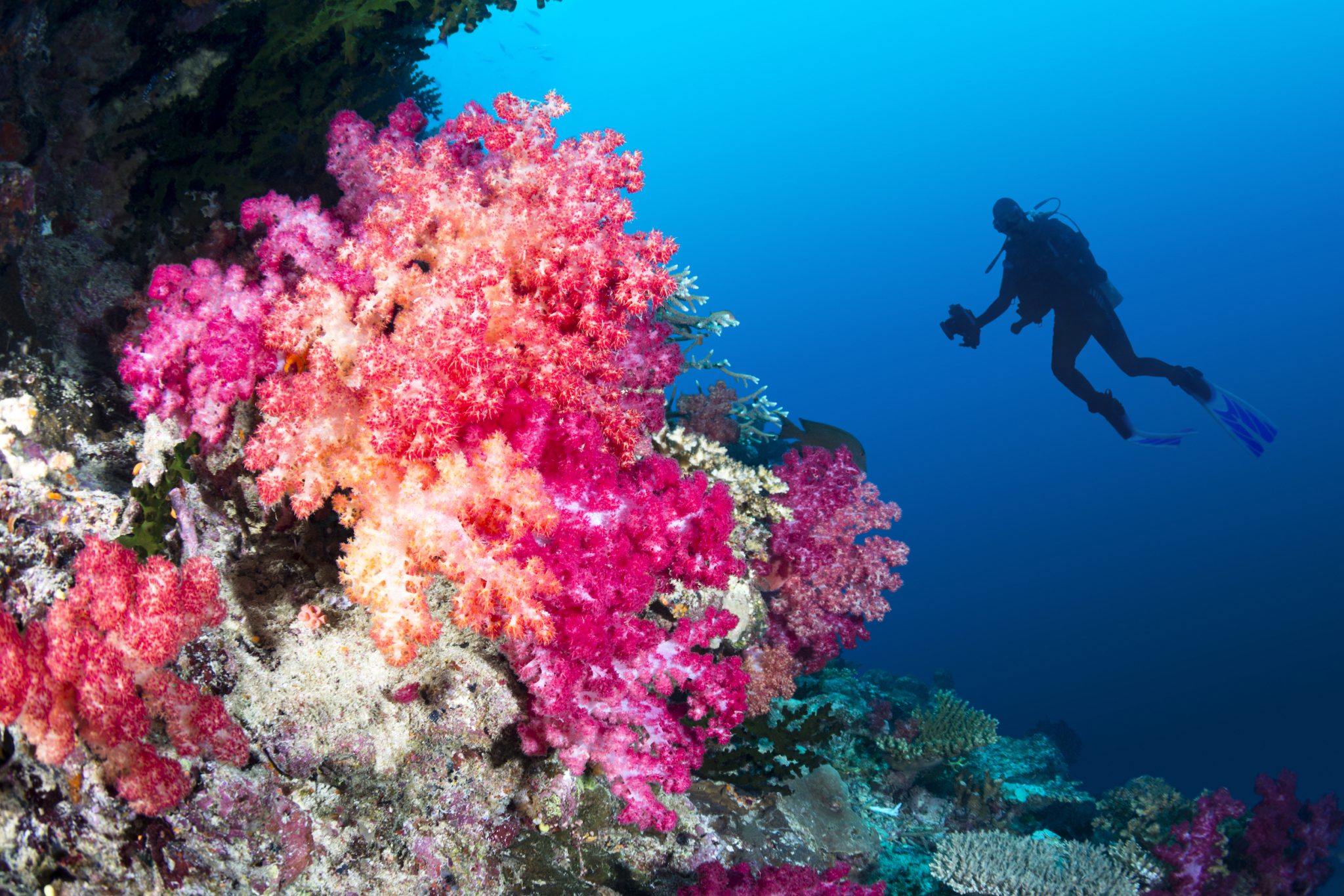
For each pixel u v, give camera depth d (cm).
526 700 301
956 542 10481
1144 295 11912
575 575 253
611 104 12188
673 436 405
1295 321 11062
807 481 538
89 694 161
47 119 386
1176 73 12006
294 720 239
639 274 258
